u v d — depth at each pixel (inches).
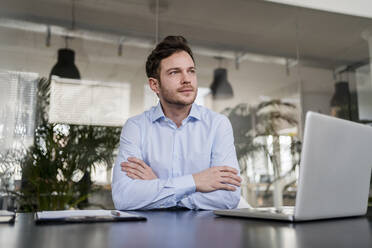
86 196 95.0
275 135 115.0
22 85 94.5
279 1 120.3
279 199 111.7
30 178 91.6
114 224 25.4
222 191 47.0
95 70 100.5
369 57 127.5
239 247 16.5
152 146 59.1
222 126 58.8
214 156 57.1
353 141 29.8
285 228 23.4
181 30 110.1
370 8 130.0
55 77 97.2
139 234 20.5
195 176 47.3
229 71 113.8
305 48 122.3
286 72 119.0
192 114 59.4
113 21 104.1
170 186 46.1
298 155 115.7
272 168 112.5
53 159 93.8
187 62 54.2
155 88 58.1
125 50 103.8
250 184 109.9
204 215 33.7
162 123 59.8
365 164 31.8
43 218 26.3
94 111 98.8
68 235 20.1
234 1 117.0
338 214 29.6
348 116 123.3
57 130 95.2
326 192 28.1
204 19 113.2
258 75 116.4
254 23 118.0
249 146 112.1
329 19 125.6
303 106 119.3
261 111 115.1
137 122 59.9
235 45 115.4
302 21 122.6
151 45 106.3
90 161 96.3
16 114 93.0
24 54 95.8
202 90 110.7
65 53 98.9
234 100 113.1
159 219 29.2
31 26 97.4
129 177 50.8
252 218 29.7
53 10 99.7
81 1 102.3
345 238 19.2
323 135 26.9
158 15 108.3
